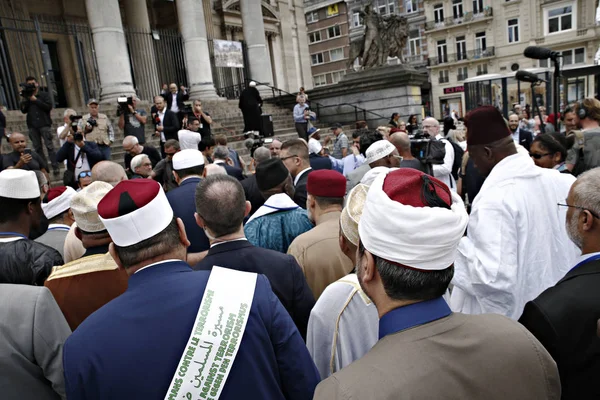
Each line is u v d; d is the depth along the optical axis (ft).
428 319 3.42
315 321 5.68
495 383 3.18
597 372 4.37
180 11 54.75
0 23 47.88
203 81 54.80
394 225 3.33
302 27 92.17
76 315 6.53
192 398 4.01
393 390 3.03
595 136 11.94
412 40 158.40
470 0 139.13
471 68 144.05
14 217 7.13
